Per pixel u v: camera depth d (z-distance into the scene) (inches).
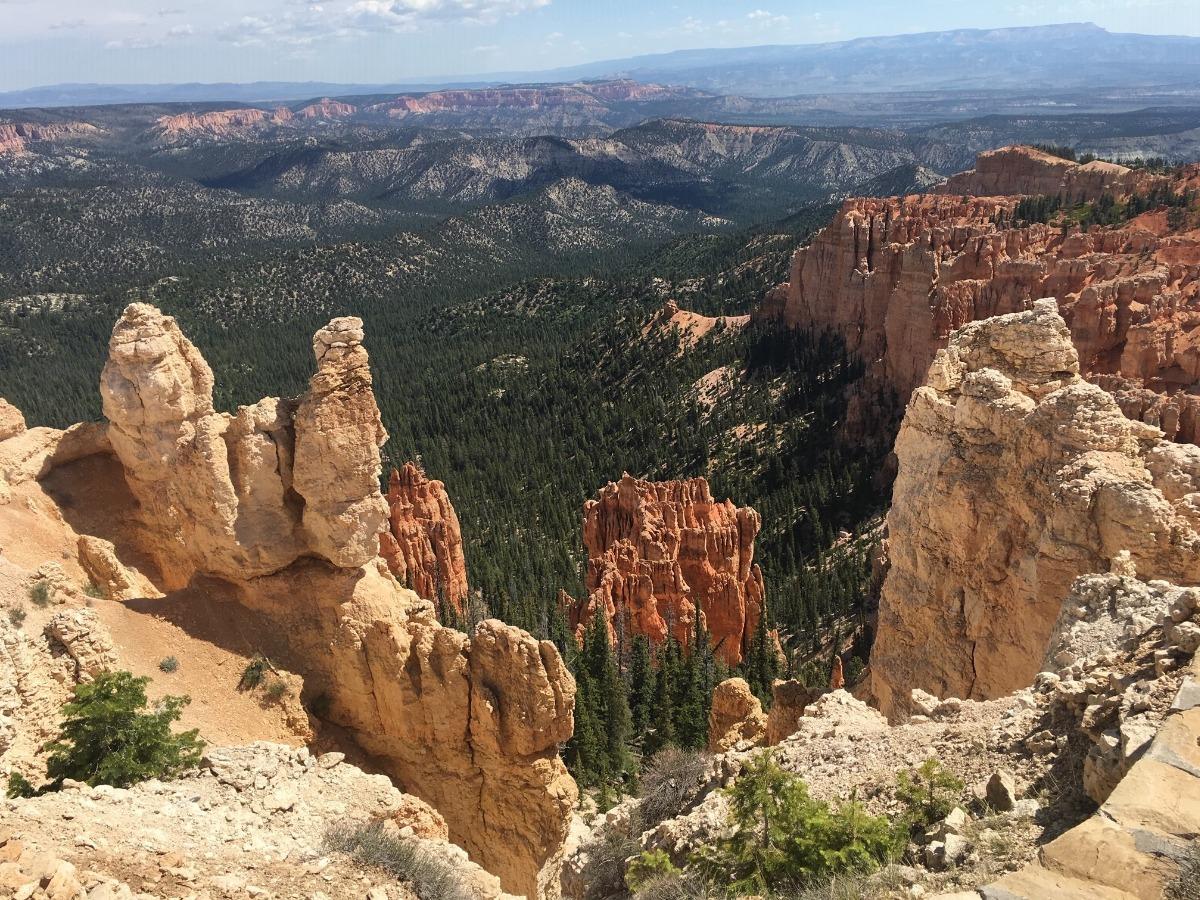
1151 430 1286.9
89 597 1285.7
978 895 535.8
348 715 1344.7
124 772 937.5
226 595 1371.8
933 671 1373.0
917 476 1412.4
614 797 1868.8
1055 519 1149.7
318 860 810.8
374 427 1352.1
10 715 986.1
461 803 1317.7
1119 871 526.0
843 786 849.5
